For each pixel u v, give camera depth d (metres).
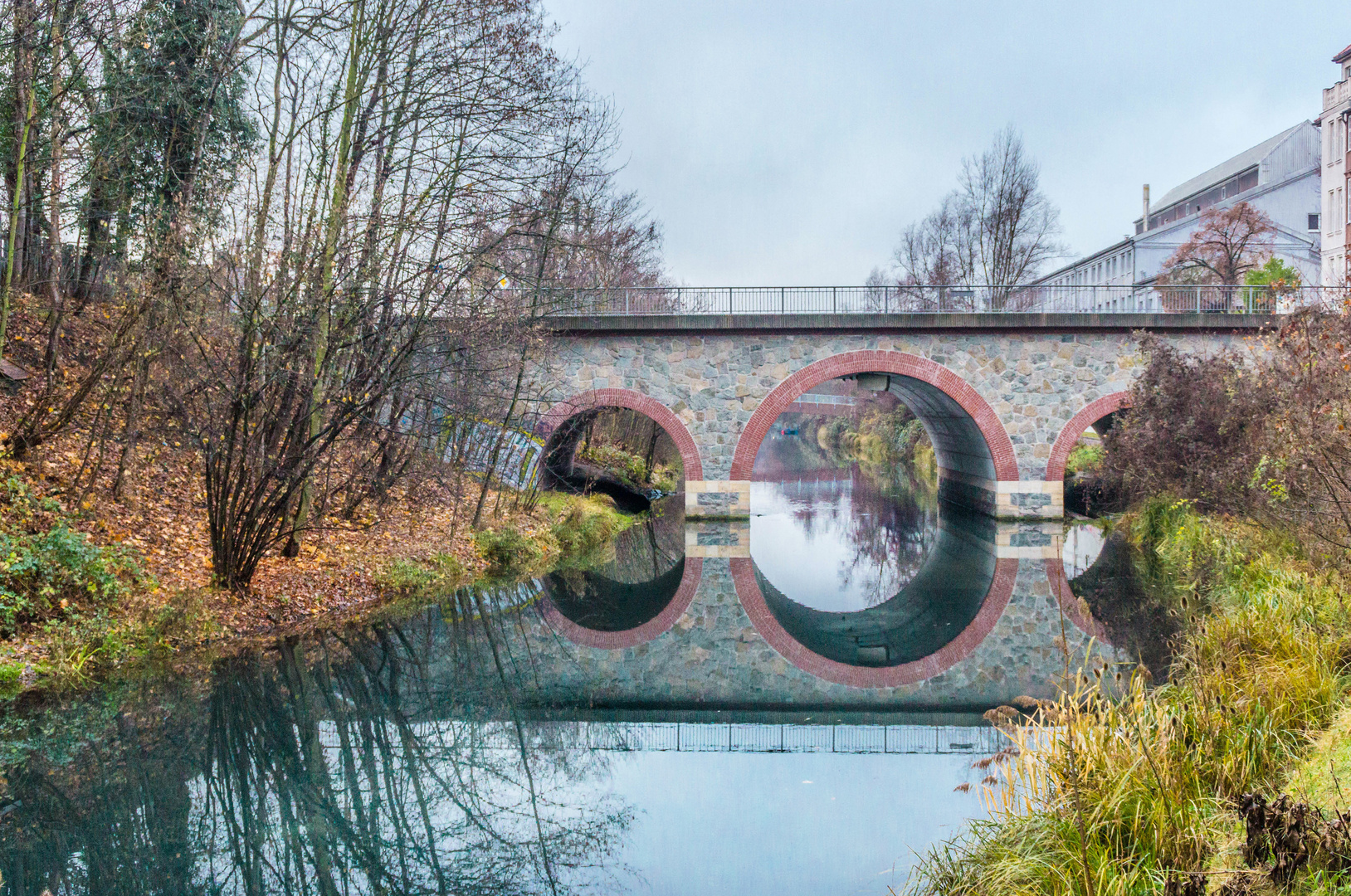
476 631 12.22
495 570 16.28
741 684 10.11
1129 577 14.86
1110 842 4.61
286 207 10.82
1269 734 5.57
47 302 14.56
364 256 11.05
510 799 6.78
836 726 8.33
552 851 5.82
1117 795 4.80
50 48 10.48
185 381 10.57
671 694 9.66
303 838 5.99
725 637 12.45
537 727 8.50
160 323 10.16
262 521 11.47
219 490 10.56
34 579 9.17
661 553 19.84
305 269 10.09
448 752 7.79
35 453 11.18
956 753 7.73
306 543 13.51
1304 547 10.30
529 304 16.11
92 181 12.09
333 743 7.83
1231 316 21.55
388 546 14.81
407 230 11.97
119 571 10.03
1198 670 6.98
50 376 11.34
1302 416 9.69
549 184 14.66
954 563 17.62
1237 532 13.41
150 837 5.89
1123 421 18.67
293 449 10.70
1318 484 9.59
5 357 12.66
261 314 9.98
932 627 12.70
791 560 19.25
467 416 14.83
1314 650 6.64
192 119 12.09
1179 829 4.55
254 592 11.34
